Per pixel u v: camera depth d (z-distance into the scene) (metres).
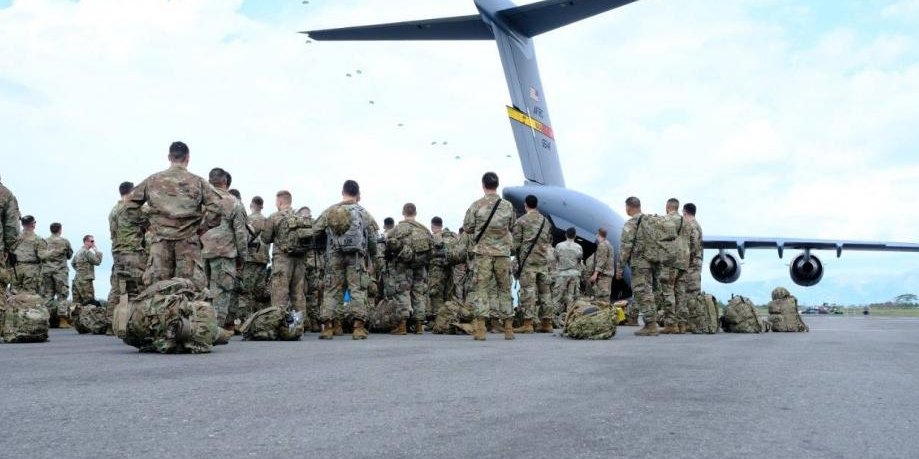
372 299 12.47
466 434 2.78
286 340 9.14
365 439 2.67
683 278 12.01
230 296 9.82
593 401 3.64
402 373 4.87
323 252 10.21
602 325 9.58
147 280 7.46
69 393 3.79
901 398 3.84
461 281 14.59
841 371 5.18
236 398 3.66
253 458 2.36
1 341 8.36
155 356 6.23
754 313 12.34
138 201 7.57
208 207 7.71
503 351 7.03
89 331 11.10
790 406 3.53
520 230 11.48
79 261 14.47
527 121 16.72
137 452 2.43
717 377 4.74
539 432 2.82
